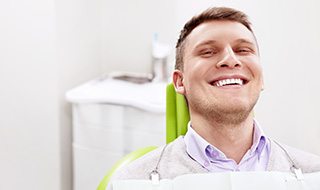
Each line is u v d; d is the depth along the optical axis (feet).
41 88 6.35
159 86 6.33
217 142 3.18
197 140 3.20
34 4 6.12
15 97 6.43
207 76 3.06
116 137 6.03
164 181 3.10
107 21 7.30
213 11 3.17
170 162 3.27
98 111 6.05
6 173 6.72
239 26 3.14
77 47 6.73
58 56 6.28
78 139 6.31
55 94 6.32
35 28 6.19
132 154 3.77
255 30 5.67
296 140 5.81
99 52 7.44
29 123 6.48
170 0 6.70
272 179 2.99
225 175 2.99
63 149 6.63
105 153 6.14
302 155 3.33
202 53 3.11
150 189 3.07
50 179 6.61
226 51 3.06
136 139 5.95
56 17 6.15
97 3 7.20
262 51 5.70
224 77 3.04
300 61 5.59
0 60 6.33
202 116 3.14
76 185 6.49
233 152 3.21
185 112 3.97
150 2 6.90
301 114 5.72
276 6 5.54
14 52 6.30
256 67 3.09
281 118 5.80
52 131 6.44
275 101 5.77
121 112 5.93
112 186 3.18
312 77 5.59
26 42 6.24
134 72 7.36
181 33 3.32
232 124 3.07
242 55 3.11
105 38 7.40
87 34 6.99
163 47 6.62
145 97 5.89
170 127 4.05
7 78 6.39
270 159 3.23
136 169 3.28
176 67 3.39
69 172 6.87
